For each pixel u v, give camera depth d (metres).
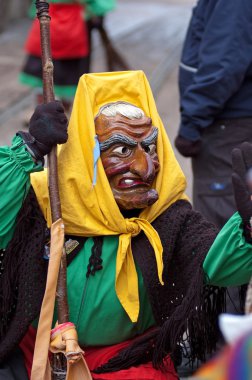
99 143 5.45
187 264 5.52
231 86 7.32
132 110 5.52
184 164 12.64
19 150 5.40
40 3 5.41
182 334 5.38
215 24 7.27
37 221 5.58
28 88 17.95
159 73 19.25
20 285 5.52
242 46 7.25
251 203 5.00
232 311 6.72
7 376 5.59
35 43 13.94
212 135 7.62
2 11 26.11
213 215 7.65
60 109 5.34
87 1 13.92
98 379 5.57
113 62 14.59
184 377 6.25
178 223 5.55
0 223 5.52
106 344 5.73
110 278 5.53
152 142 5.53
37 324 5.82
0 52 22.44
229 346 2.90
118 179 5.45
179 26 27.83
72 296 5.54
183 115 7.50
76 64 13.93
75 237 5.59
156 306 5.56
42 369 5.27
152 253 5.54
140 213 5.59
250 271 5.25
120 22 28.84
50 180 5.30
